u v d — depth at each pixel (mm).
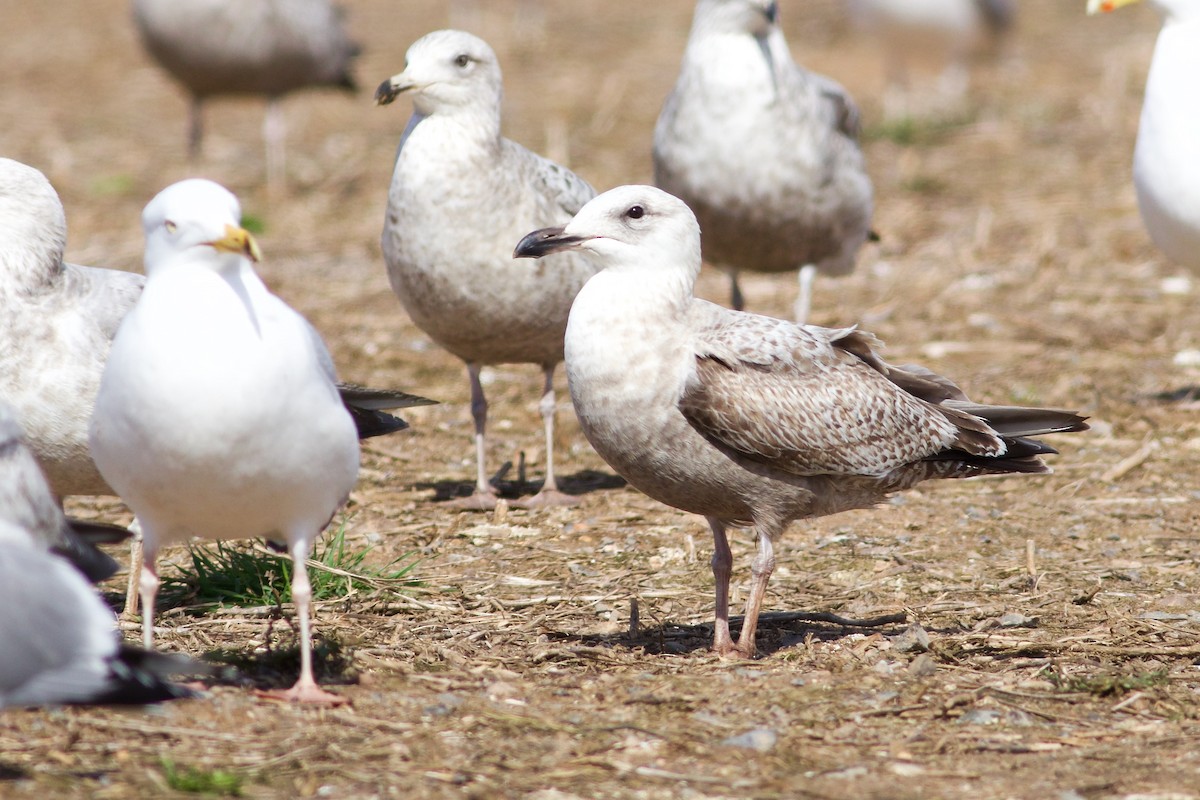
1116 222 22172
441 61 12180
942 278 20016
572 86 31766
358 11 39594
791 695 8617
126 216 23203
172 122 29797
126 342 7699
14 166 9859
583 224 9172
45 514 7852
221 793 7098
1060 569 11227
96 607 7059
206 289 7598
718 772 7555
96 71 33875
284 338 7715
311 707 8203
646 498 13242
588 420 9297
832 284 20109
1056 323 18094
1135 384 15984
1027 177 24828
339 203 24344
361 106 31438
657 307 9188
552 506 12984
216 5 23594
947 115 28859
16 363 9648
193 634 9648
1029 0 41219
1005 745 7957
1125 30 36938
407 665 9039
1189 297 19000
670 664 9195
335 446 8016
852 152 15625
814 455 9250
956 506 12820
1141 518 12406
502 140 12594
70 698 6699
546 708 8383
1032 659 9312
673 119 15320
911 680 8906
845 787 7414
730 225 15414
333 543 11062
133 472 7875
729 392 9039
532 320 12602
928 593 10781
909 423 9617
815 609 10484
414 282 12594
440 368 17109
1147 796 7312
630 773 7512
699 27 15055
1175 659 9328
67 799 6965
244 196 24609
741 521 9742
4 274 9680
